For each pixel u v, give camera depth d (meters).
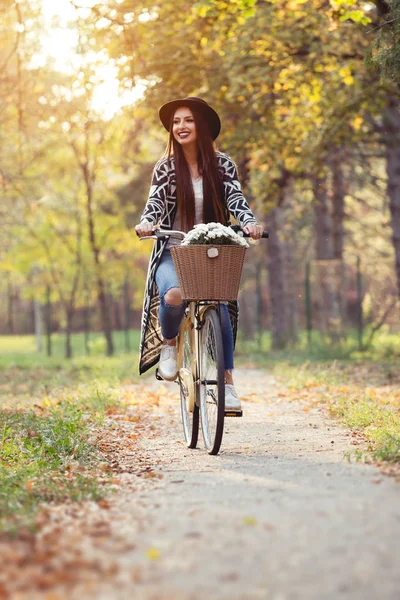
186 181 7.50
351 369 18.31
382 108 18.67
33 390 16.53
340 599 3.38
